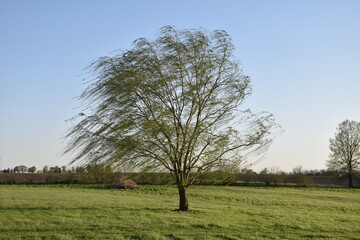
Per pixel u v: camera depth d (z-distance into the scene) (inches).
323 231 719.1
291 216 954.1
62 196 1418.6
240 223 781.9
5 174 2407.7
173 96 866.8
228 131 866.1
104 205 1087.6
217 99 882.8
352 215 1119.0
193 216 857.5
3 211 919.0
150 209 990.4
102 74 843.4
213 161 868.6
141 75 831.7
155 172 881.5
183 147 863.7
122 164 842.8
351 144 2701.8
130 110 832.9
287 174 2459.4
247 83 887.7
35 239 579.8
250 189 2047.2
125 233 639.1
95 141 829.8
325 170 2847.0
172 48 863.1
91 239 585.9
